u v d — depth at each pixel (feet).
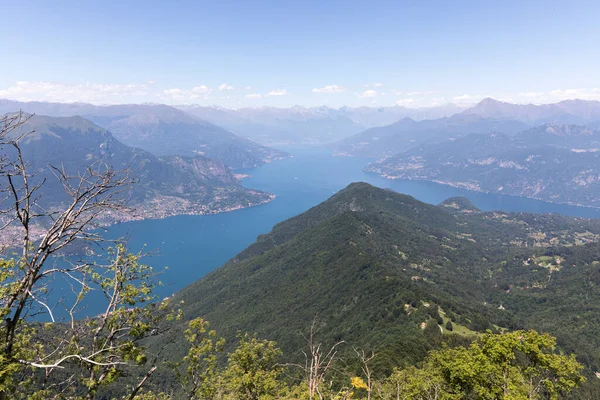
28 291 54.80
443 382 124.47
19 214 54.60
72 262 69.36
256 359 126.41
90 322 73.20
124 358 69.62
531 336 111.75
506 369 114.32
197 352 97.50
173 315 84.28
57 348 65.62
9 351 55.16
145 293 74.18
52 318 57.77
